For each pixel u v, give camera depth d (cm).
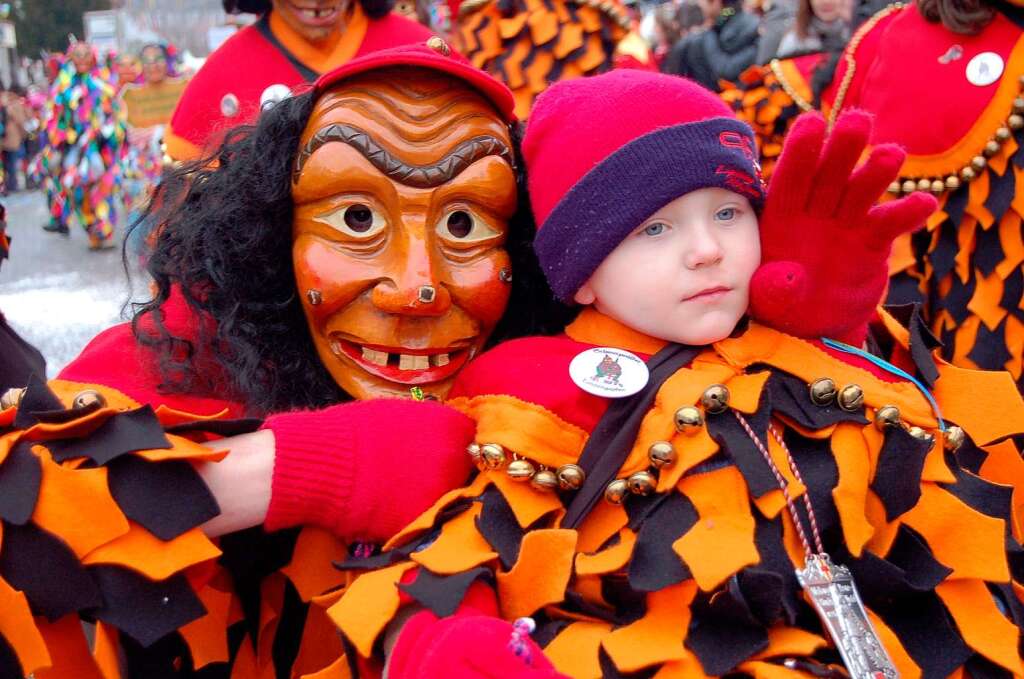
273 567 113
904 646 99
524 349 111
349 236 110
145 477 94
